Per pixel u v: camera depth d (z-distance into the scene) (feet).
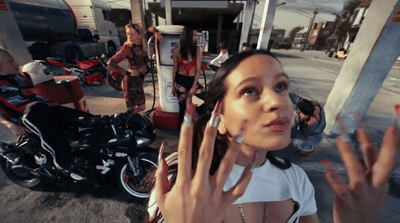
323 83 22.16
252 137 1.19
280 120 1.13
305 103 6.03
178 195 1.10
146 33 9.14
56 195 6.07
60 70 23.77
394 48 7.41
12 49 9.52
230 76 1.28
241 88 1.21
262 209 1.71
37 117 4.72
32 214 5.49
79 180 5.62
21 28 22.72
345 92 8.53
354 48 8.29
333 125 9.08
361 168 1.15
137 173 5.78
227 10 60.08
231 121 1.29
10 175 6.13
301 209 1.94
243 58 1.31
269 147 1.17
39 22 24.35
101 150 5.41
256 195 1.71
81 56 27.89
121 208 5.71
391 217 5.63
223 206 1.11
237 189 1.12
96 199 5.97
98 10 33.12
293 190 1.85
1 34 9.02
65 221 5.33
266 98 1.16
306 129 6.69
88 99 14.57
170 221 1.12
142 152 5.85
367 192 1.13
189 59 7.82
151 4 61.41
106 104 13.64
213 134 1.03
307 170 7.34
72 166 5.28
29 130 4.86
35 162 5.88
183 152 1.08
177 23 81.20
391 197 6.24
